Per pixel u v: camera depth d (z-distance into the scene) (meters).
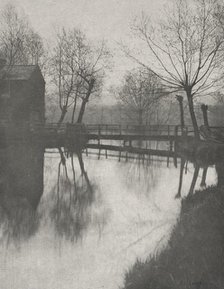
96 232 11.84
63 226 12.39
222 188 13.23
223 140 26.05
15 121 48.34
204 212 10.62
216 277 6.57
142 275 7.79
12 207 14.95
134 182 19.94
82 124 44.12
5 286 8.20
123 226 12.28
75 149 38.75
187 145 30.69
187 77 30.25
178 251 8.34
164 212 13.79
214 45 30.17
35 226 12.52
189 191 17.17
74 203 15.52
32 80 51.75
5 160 27.48
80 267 9.09
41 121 54.41
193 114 31.33
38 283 8.34
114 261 9.42
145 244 10.48
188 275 6.84
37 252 10.18
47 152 34.56
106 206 15.02
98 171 24.17
